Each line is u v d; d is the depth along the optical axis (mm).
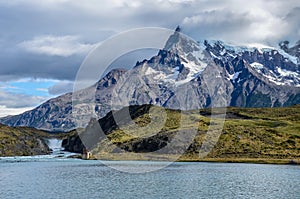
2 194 108688
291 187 120750
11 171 181125
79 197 102938
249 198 101062
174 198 101188
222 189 117312
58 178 149125
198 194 107688
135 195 105875
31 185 127938
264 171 171625
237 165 199750
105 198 101438
